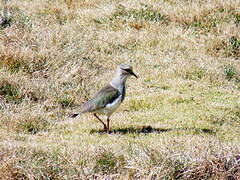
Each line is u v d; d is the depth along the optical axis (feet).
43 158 35.99
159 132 43.32
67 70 54.80
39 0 79.77
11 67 53.26
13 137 40.70
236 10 75.05
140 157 36.37
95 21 72.33
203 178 36.14
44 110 47.19
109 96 42.29
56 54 56.54
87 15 73.36
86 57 60.18
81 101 50.16
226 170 36.47
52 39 61.62
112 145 39.19
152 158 36.45
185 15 73.26
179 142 39.88
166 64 61.11
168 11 74.38
